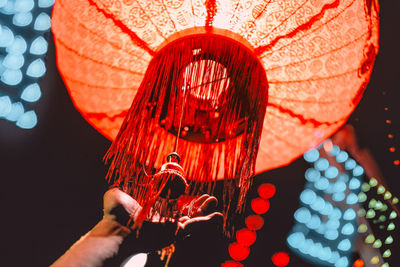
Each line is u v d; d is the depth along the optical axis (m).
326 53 1.26
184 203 1.46
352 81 1.29
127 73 1.36
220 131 1.34
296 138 1.41
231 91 1.32
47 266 2.33
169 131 1.42
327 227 2.72
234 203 2.39
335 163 2.77
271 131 1.43
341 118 1.32
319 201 2.76
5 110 2.52
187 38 1.28
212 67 1.30
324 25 1.24
